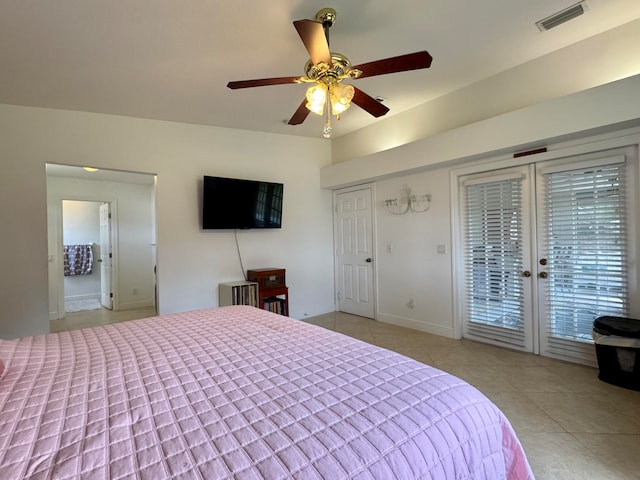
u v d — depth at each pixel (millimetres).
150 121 3789
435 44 2576
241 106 3553
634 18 2369
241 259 4359
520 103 2986
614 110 2373
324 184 4980
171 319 2070
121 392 1099
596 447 1802
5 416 950
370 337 3807
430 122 3730
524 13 2244
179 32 2256
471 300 3588
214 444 824
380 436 852
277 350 1477
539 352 3074
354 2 2043
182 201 3955
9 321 3129
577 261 2820
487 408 1057
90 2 1933
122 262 5715
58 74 2717
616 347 2434
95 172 4871
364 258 4750
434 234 3855
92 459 770
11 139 3150
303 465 750
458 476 878
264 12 2086
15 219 3156
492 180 3314
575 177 2805
